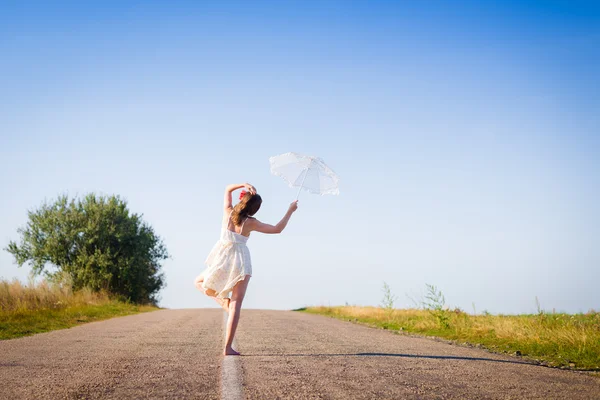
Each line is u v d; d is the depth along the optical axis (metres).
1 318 12.39
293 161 6.55
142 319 14.57
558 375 5.24
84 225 31.28
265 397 3.87
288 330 10.52
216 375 4.76
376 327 13.30
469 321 12.06
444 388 4.32
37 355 6.16
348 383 4.46
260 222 6.25
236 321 6.17
